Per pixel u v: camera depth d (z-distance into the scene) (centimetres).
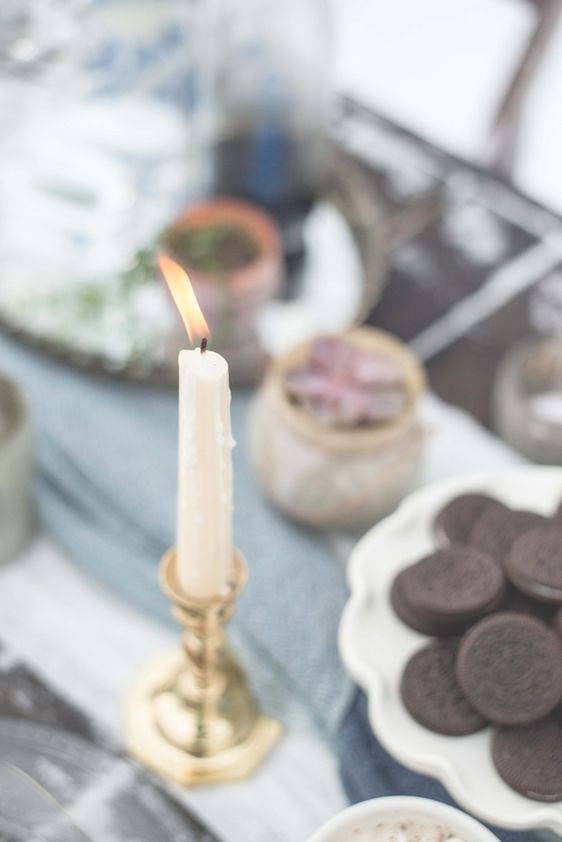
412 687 81
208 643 83
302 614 92
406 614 84
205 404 73
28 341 104
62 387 103
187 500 77
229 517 78
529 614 83
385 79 135
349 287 111
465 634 82
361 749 87
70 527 97
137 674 92
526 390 104
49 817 80
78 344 104
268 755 89
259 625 92
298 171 110
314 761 89
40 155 113
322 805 88
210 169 110
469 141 132
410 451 94
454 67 137
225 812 87
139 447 100
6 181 113
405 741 80
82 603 96
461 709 80
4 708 91
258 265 101
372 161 119
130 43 112
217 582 79
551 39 134
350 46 139
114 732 90
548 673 80
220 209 105
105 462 99
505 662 80
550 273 113
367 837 75
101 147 113
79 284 108
